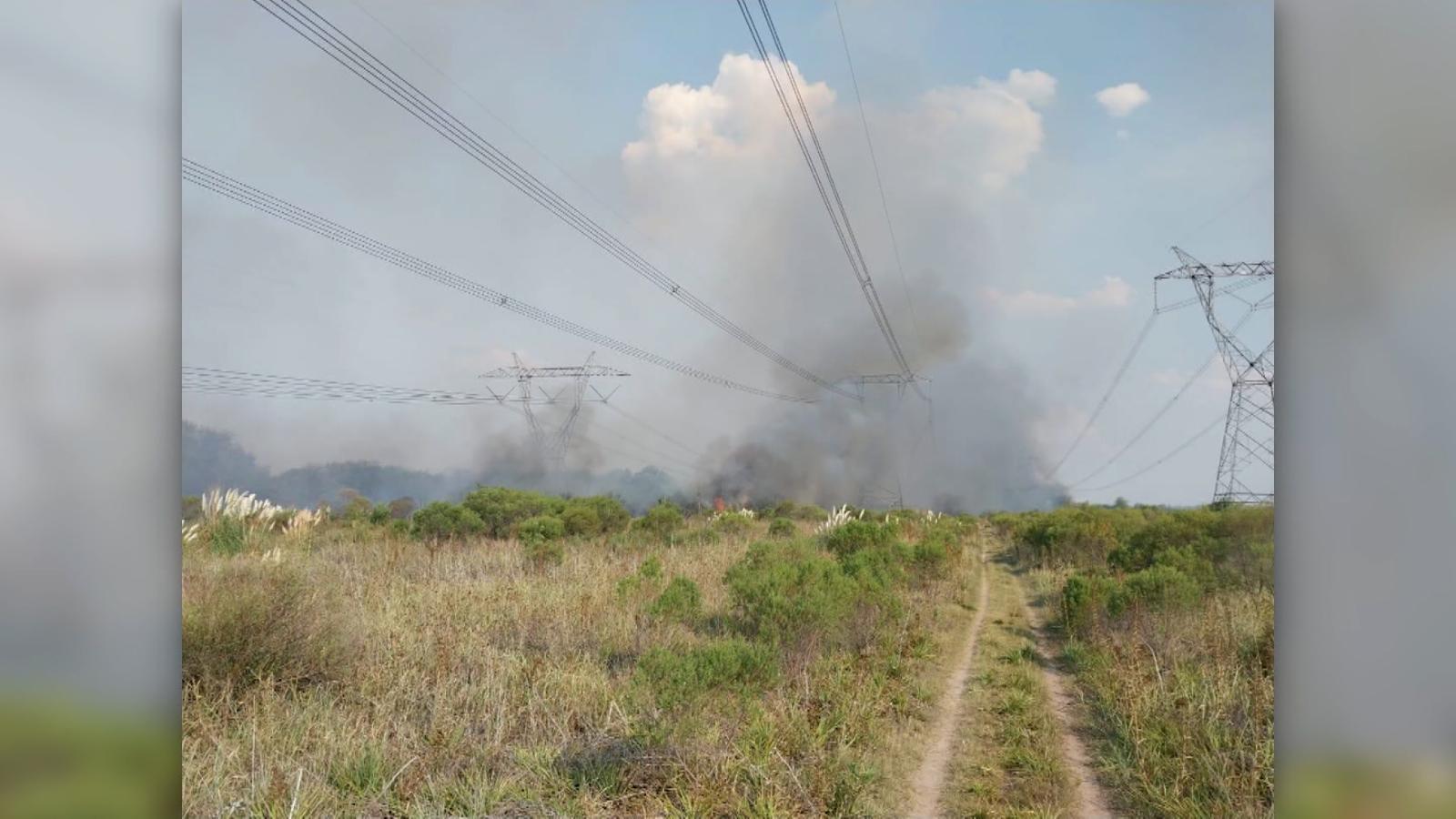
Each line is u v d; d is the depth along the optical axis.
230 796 4.90
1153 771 5.68
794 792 5.28
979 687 7.66
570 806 5.07
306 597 7.10
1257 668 6.87
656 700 6.00
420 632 7.83
